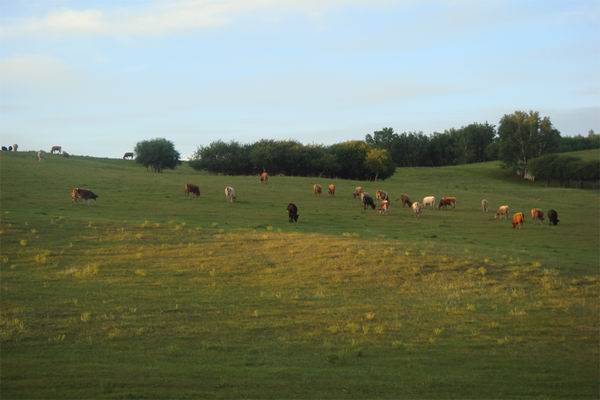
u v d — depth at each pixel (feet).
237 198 216.54
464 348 64.69
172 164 395.34
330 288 90.53
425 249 116.98
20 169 261.03
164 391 48.60
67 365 54.85
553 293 90.48
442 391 51.37
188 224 154.40
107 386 49.21
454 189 289.53
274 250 113.91
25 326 66.90
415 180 419.54
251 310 77.36
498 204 235.20
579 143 628.69
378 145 655.76
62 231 123.95
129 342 63.05
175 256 107.96
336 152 393.91
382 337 67.92
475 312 79.25
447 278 97.60
